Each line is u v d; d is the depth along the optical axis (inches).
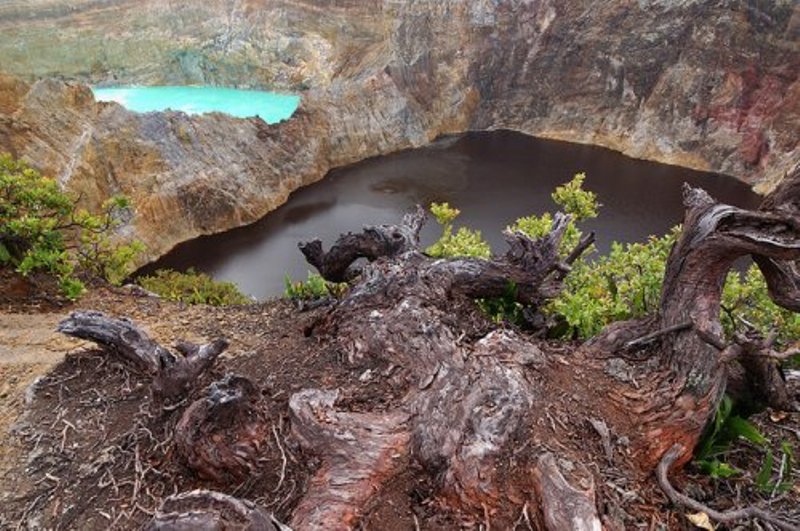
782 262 206.4
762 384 205.9
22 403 251.0
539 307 300.0
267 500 180.2
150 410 230.1
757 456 213.5
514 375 203.9
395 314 243.3
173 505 149.0
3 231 388.5
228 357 276.4
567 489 165.5
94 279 411.5
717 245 200.4
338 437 187.3
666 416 197.5
